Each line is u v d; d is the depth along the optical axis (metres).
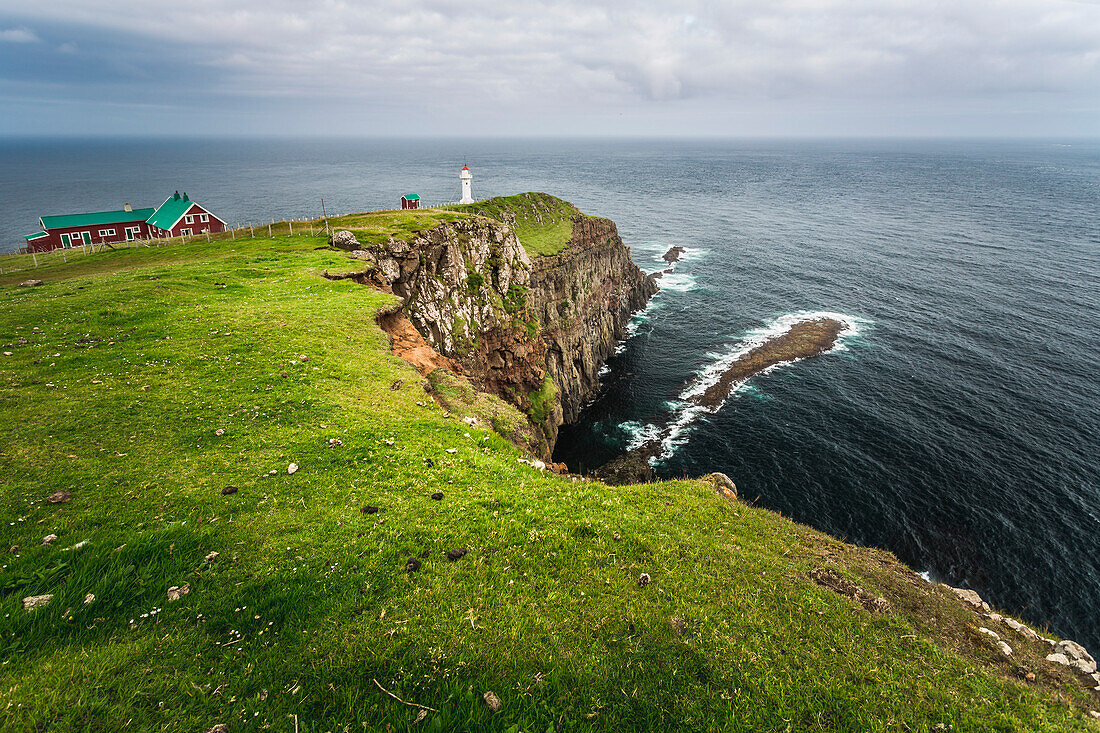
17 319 28.72
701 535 15.02
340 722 8.20
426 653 9.62
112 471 14.83
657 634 10.77
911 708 9.62
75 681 8.39
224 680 8.77
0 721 7.54
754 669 10.10
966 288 109.12
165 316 30.12
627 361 85.94
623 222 189.12
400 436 19.05
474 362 54.66
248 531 12.63
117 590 10.31
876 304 102.00
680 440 61.69
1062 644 12.70
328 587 10.99
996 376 71.62
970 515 47.19
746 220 192.62
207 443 17.03
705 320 99.19
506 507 15.17
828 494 50.97
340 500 14.48
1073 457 54.16
